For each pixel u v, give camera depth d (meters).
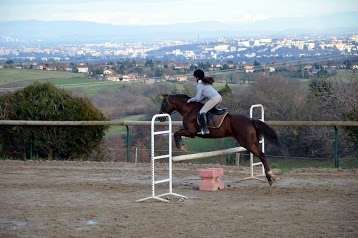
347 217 9.37
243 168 16.03
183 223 9.04
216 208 10.31
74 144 19.00
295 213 9.73
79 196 11.84
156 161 20.03
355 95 22.59
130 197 11.67
